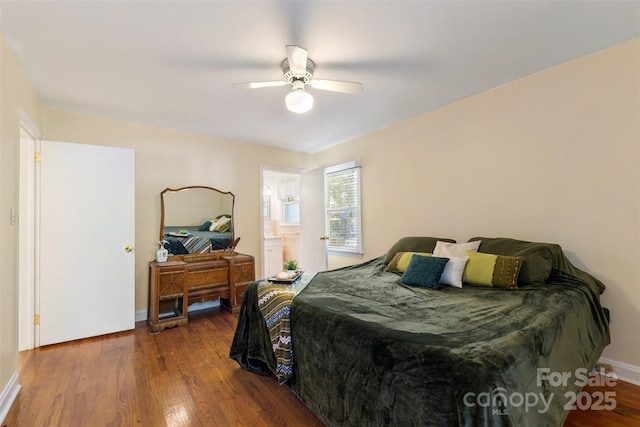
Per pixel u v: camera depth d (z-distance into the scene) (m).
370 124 3.59
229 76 2.36
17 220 2.05
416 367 1.10
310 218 4.67
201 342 2.75
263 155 4.49
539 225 2.39
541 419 1.11
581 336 1.63
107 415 1.69
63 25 1.73
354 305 1.73
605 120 2.07
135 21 1.71
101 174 2.98
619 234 2.01
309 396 1.65
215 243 3.92
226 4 1.58
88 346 2.65
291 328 1.85
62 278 2.76
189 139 3.81
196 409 1.75
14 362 1.93
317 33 1.84
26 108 2.32
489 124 2.70
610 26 1.82
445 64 2.24
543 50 2.07
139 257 3.41
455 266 2.25
